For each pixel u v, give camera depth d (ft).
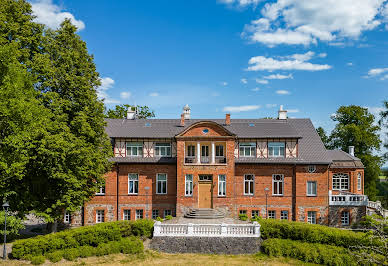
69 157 84.07
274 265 72.74
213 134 109.60
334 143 182.09
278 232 84.33
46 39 90.38
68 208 86.84
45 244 73.56
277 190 114.93
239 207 114.42
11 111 73.46
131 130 122.21
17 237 91.81
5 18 80.23
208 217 101.24
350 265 71.56
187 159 113.80
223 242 81.56
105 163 101.76
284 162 113.39
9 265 67.26
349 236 78.23
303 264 73.67
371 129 173.78
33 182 85.56
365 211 111.24
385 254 57.31
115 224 84.74
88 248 77.10
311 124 132.98
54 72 86.12
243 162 113.91
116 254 77.82
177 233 83.10
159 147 118.42
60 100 86.63
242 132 119.34
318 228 82.94
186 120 132.46
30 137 75.66
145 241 83.56
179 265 71.41
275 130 120.37
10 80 74.64
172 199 114.62
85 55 96.43
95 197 115.24
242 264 72.54
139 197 115.14
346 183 132.46
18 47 80.53
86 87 91.35
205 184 109.40
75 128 90.48
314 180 113.91
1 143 76.18
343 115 179.83
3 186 77.10
